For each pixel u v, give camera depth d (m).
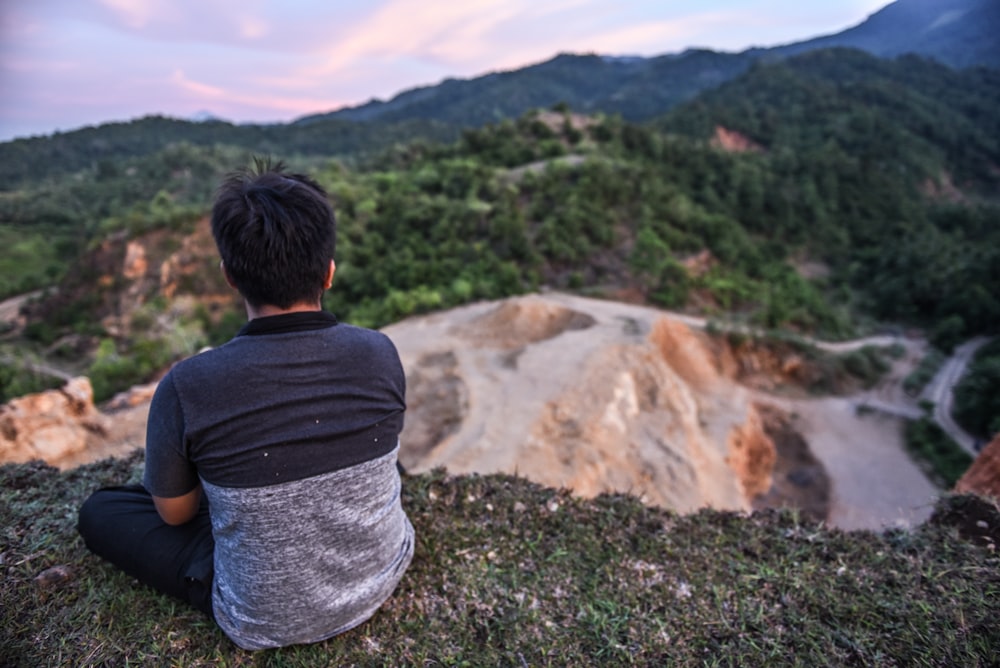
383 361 1.80
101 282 38.50
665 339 17.08
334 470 1.62
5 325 37.94
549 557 2.51
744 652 1.99
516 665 1.93
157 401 1.59
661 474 10.35
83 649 1.83
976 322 29.34
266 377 1.57
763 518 2.93
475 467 9.22
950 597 2.22
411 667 1.89
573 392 11.44
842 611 2.18
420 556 2.44
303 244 1.59
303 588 1.67
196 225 40.12
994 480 5.86
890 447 18.52
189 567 1.91
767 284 28.92
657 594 2.30
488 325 15.84
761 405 19.42
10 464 2.95
